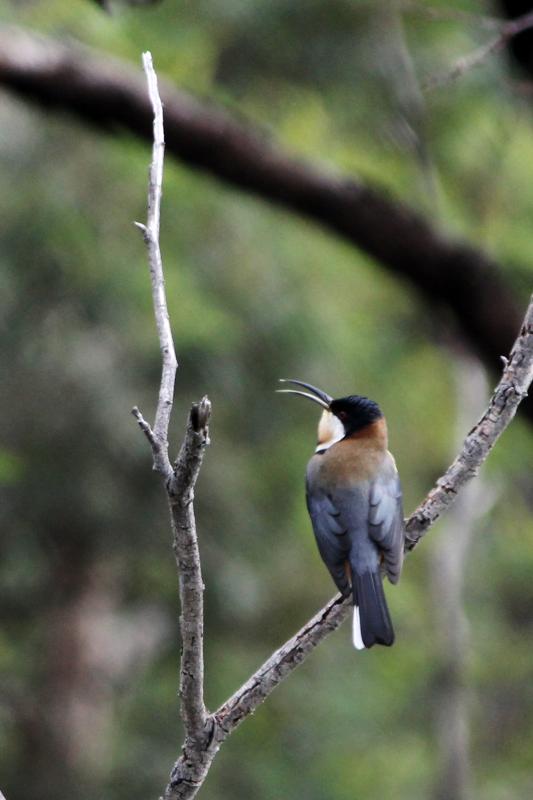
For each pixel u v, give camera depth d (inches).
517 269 472.7
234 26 426.9
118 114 468.8
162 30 432.5
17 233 621.9
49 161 634.2
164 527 630.5
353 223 471.5
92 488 615.2
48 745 688.4
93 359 622.2
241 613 634.2
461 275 472.1
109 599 698.2
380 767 613.6
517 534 703.1
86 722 704.4
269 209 543.2
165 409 214.4
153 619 724.7
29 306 621.6
